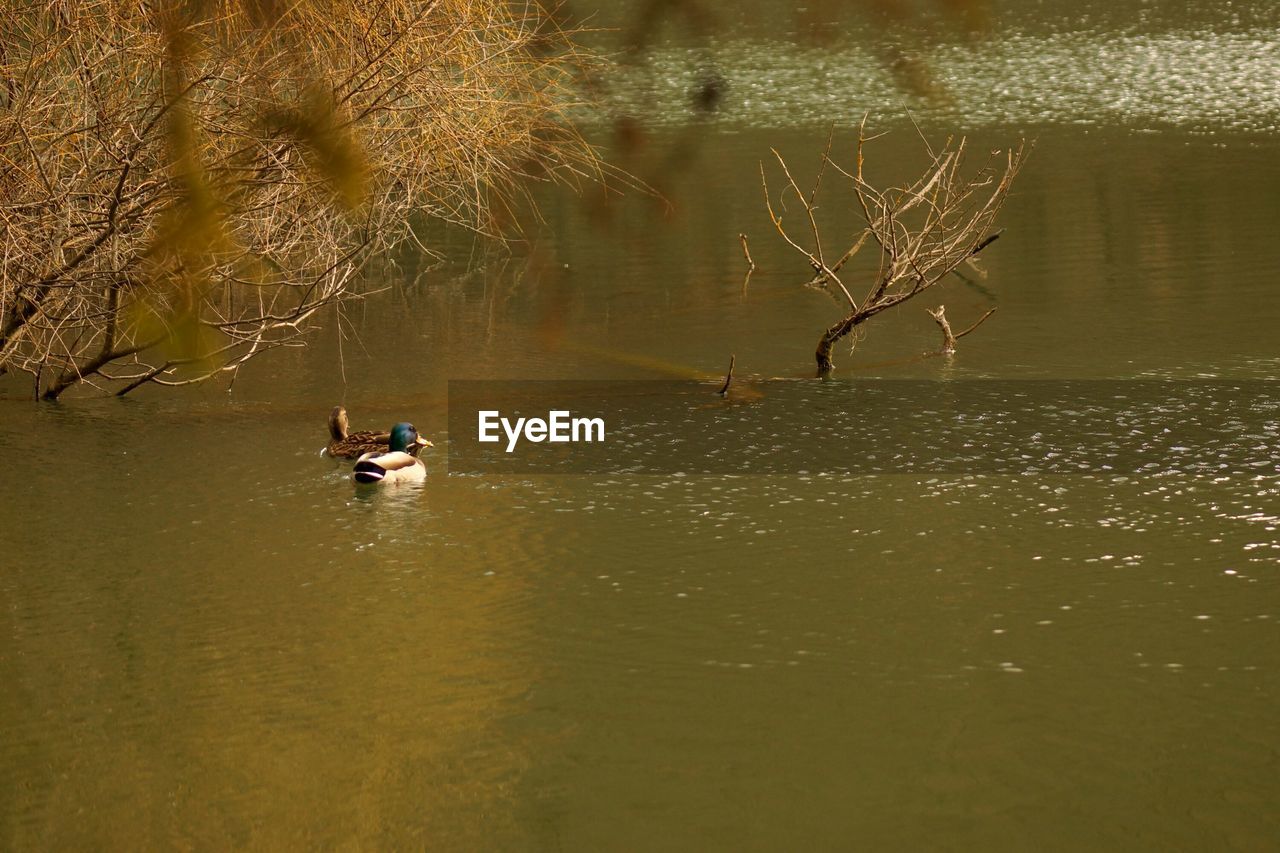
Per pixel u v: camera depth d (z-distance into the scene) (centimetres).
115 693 1140
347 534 1513
